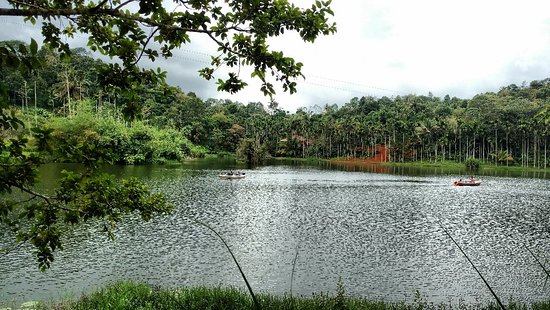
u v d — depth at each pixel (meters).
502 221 28.62
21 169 3.93
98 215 4.95
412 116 139.25
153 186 43.25
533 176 74.75
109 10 3.58
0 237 18.78
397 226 25.86
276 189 44.53
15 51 3.07
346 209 31.95
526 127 98.44
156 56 4.55
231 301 9.34
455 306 13.10
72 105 86.62
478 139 111.50
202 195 37.78
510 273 16.91
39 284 14.06
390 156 116.75
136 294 10.03
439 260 18.53
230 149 132.12
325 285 14.89
